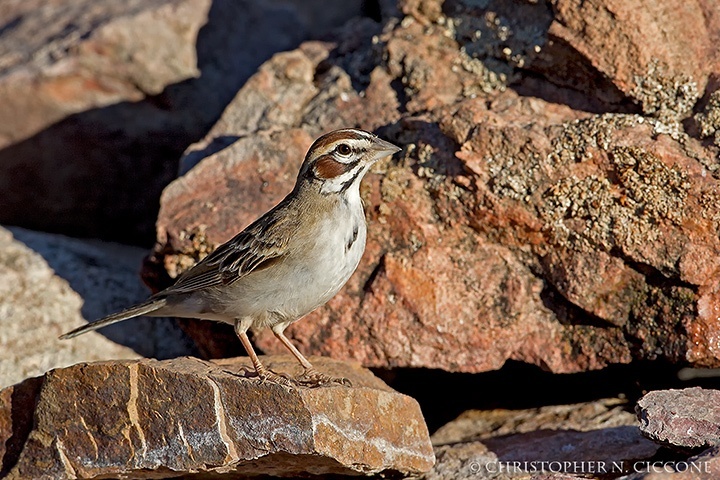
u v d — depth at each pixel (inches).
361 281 501.4
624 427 472.1
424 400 546.0
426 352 489.7
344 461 414.0
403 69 553.0
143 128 677.3
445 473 454.6
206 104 683.4
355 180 457.1
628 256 462.9
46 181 682.2
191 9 679.7
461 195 494.3
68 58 662.5
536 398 532.4
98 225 697.6
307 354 501.7
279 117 573.0
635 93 492.4
